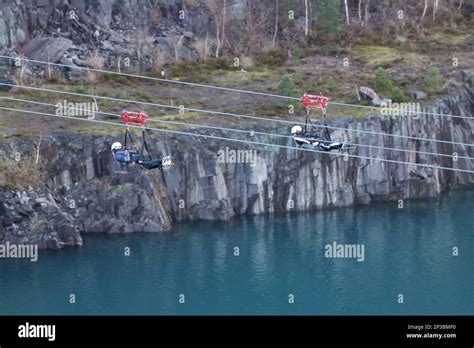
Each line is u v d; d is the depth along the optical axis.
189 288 119.31
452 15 179.75
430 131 147.88
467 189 149.50
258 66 163.00
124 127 137.75
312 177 140.25
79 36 161.12
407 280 121.25
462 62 163.50
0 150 131.25
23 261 125.00
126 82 154.88
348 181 142.25
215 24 169.38
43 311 114.12
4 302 116.00
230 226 135.00
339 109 146.38
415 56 166.38
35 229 126.06
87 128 137.00
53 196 131.12
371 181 143.25
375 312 114.12
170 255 126.88
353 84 155.50
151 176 134.62
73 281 120.69
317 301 116.50
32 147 132.75
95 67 156.50
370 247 129.38
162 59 160.25
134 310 114.69
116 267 123.81
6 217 125.69
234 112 145.00
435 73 154.12
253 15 171.50
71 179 133.00
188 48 164.88
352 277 122.25
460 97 154.75
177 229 133.75
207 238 131.50
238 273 122.81
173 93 151.75
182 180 136.25
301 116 144.62
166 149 135.88
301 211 139.88
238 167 137.88
